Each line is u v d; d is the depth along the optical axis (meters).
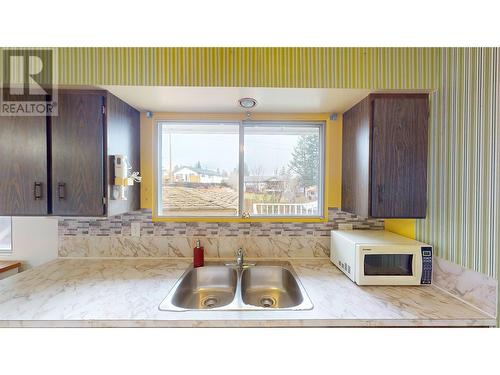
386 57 1.39
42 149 1.42
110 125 1.46
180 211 1.92
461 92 1.26
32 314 1.10
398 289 1.37
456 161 1.29
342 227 1.90
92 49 1.35
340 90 1.40
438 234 1.40
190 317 1.09
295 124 1.92
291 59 1.38
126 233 1.84
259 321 1.08
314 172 1.95
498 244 1.09
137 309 1.15
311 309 1.16
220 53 1.37
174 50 1.36
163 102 1.63
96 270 1.63
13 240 1.87
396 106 1.44
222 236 1.86
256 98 1.54
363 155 1.51
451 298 1.27
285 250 1.88
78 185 1.43
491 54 1.12
